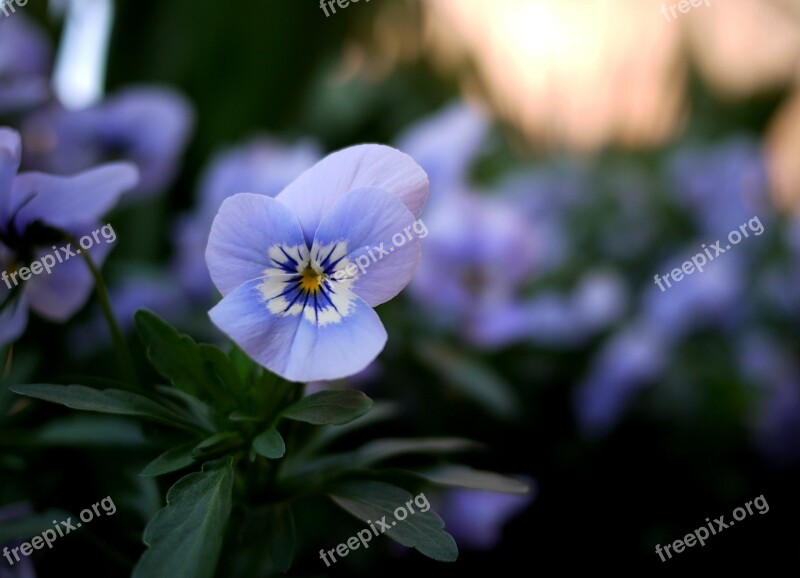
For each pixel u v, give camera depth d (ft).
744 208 1.91
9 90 1.12
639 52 2.66
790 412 1.50
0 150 0.75
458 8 2.53
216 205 1.36
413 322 1.35
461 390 1.29
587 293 1.52
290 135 2.03
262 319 0.71
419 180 0.73
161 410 0.75
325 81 2.20
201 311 1.36
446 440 0.87
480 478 0.82
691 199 1.96
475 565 1.29
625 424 1.48
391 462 0.98
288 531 0.76
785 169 2.54
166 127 1.35
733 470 1.47
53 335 1.17
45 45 1.48
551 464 1.43
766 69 2.66
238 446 0.76
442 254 1.33
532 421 1.44
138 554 0.83
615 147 2.47
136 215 1.69
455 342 1.35
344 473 0.78
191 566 0.68
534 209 1.90
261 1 1.95
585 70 2.65
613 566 1.39
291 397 0.78
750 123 2.59
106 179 0.82
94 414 0.90
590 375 1.48
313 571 1.10
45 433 0.88
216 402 0.76
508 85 2.58
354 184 0.73
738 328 1.63
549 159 2.19
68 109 1.31
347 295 0.72
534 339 1.50
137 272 1.43
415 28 2.45
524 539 1.38
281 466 0.79
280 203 0.73
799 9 2.67
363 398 0.73
